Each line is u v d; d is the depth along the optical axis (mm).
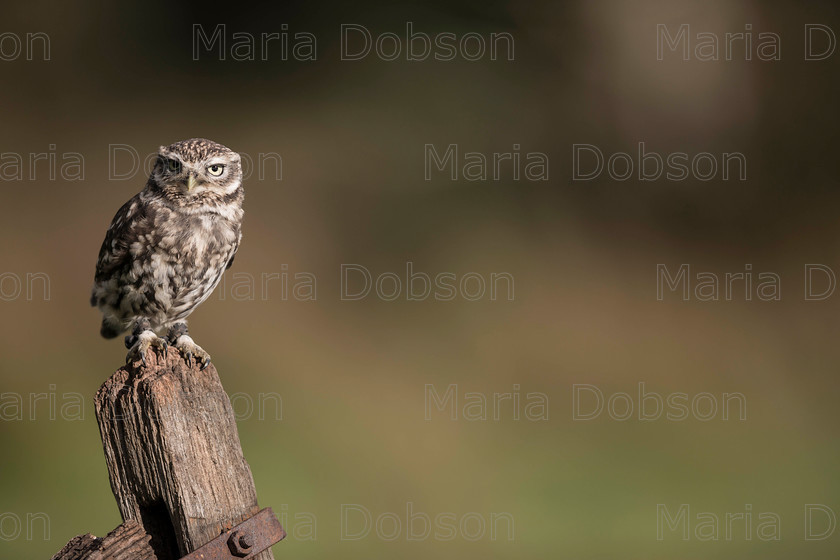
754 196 18734
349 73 20703
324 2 21078
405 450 12375
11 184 17609
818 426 12914
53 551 9602
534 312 15516
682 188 18828
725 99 19156
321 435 12648
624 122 19344
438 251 17000
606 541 10164
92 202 17453
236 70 21219
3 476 11258
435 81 20281
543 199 18406
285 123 19891
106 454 3586
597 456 12211
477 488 11453
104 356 14094
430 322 15383
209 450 3559
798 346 14992
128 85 20734
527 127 19344
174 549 3615
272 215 17609
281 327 15086
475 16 20406
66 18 21078
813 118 19031
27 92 20078
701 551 9820
